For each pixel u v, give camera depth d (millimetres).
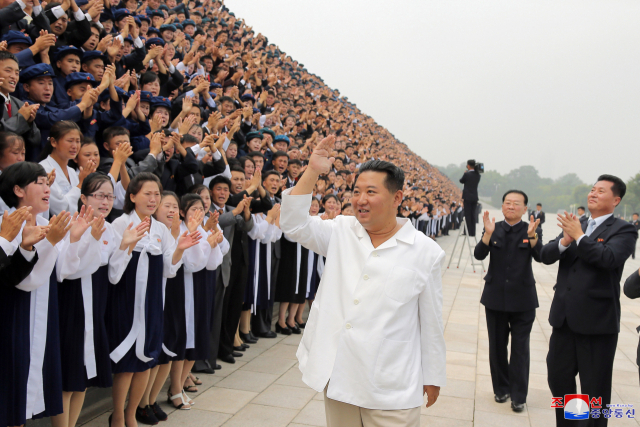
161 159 4555
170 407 4094
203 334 4156
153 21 8000
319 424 3867
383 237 2395
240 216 5238
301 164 7445
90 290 3084
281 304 6539
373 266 2258
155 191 3531
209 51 8898
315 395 4461
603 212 3744
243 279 5367
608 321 3516
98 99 4957
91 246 2924
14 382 2584
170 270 3676
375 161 2334
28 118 3633
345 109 19688
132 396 3527
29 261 2463
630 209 55188
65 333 3018
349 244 2381
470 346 6316
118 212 3932
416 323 2312
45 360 2801
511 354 4445
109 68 4562
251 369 5094
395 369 2182
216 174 5438
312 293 6793
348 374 2182
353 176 9695
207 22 10656
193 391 4430
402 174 2324
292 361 5395
